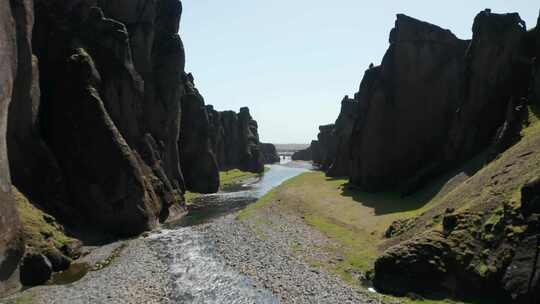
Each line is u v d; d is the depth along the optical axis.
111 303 32.66
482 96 61.50
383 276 34.72
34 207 46.62
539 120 46.00
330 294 33.81
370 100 82.50
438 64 77.56
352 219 56.97
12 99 48.12
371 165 79.50
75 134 55.66
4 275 35.03
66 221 51.16
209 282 37.47
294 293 34.34
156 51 83.56
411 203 59.38
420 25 78.38
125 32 65.19
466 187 43.53
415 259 33.62
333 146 151.75
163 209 66.00
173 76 83.69
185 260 44.06
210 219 67.75
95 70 59.41
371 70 90.31
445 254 33.44
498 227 32.16
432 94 77.31
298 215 63.09
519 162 38.50
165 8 87.12
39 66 58.31
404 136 78.25
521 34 60.75
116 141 56.69
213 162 108.19
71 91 56.53
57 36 59.69
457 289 31.88
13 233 36.47
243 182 132.62
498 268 30.09
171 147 84.00
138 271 40.41
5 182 36.56
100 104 57.06
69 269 41.31
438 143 75.94
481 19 63.12
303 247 46.62
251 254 45.22
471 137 61.44
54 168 52.59
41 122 56.97
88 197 54.78
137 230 56.28
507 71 60.31
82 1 63.19
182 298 33.88
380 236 47.28
